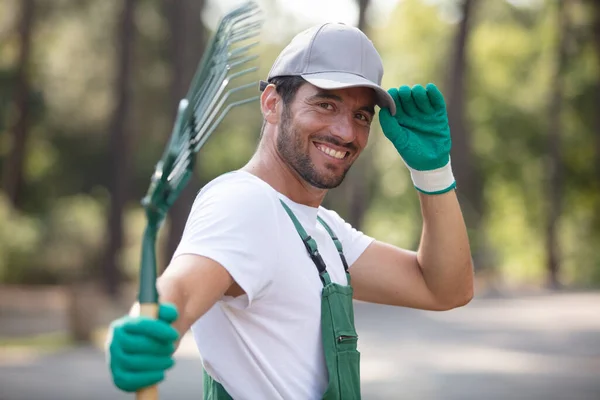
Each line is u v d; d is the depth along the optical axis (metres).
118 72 39.97
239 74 3.14
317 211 3.69
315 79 3.38
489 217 61.66
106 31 44.06
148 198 2.79
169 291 2.90
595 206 58.75
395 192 55.94
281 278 3.29
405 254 3.99
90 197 47.00
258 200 3.25
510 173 58.78
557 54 55.31
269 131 3.56
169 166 2.81
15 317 29.14
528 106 57.38
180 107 2.91
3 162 46.50
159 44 43.75
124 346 2.57
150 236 2.77
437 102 3.69
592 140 56.69
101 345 21.53
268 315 3.32
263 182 3.36
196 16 35.28
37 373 16.61
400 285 3.93
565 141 57.25
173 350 2.66
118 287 38.25
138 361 2.57
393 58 58.31
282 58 3.52
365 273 3.95
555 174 55.31
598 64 54.16
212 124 3.06
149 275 2.72
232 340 3.34
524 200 60.50
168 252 34.84
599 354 20.00
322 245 3.53
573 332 25.25
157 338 2.59
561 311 33.16
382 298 3.99
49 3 43.94
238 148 49.19
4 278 36.84
